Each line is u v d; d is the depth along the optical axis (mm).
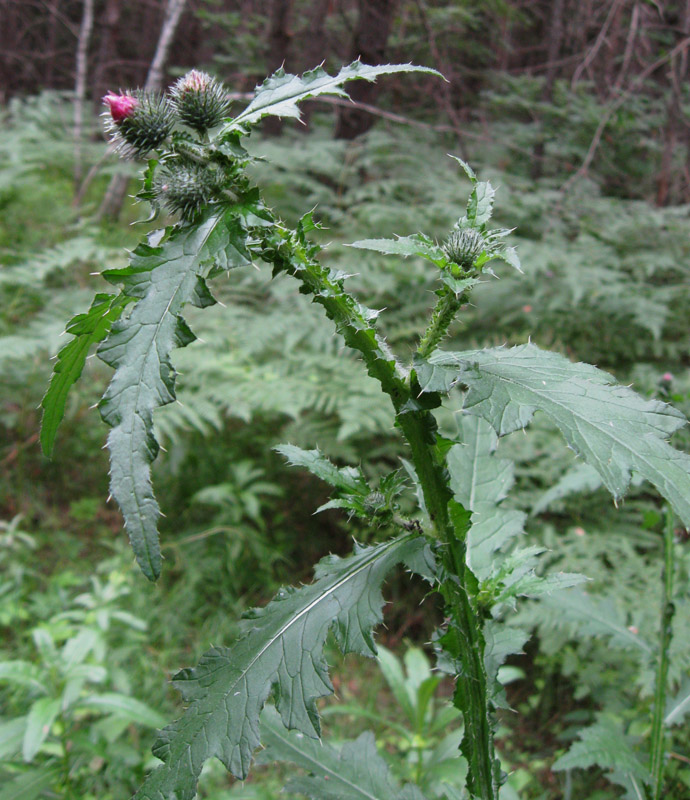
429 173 6238
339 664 3924
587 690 3172
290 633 1218
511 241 4957
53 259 5078
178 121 1202
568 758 1993
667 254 5465
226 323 4762
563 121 7926
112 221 6848
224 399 4148
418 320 4922
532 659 3812
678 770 2611
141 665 3521
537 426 3977
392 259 5250
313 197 6023
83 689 3092
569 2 9344
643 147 7984
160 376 958
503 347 1260
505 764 3250
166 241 1115
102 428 5062
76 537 4590
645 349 4730
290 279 5125
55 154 7125
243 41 8938
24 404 4895
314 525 4789
